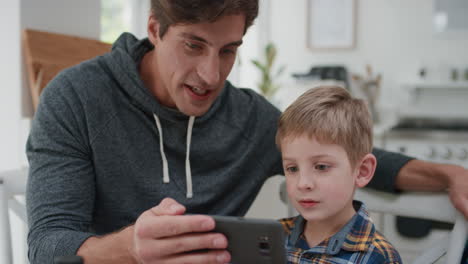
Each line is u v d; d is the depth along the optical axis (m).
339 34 3.82
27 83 1.66
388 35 3.72
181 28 0.85
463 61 3.57
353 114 0.95
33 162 0.95
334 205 0.92
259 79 3.76
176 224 0.69
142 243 0.71
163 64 0.94
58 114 0.98
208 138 1.15
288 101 3.48
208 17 0.81
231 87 1.27
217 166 1.18
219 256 0.71
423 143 2.93
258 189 1.29
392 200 1.13
